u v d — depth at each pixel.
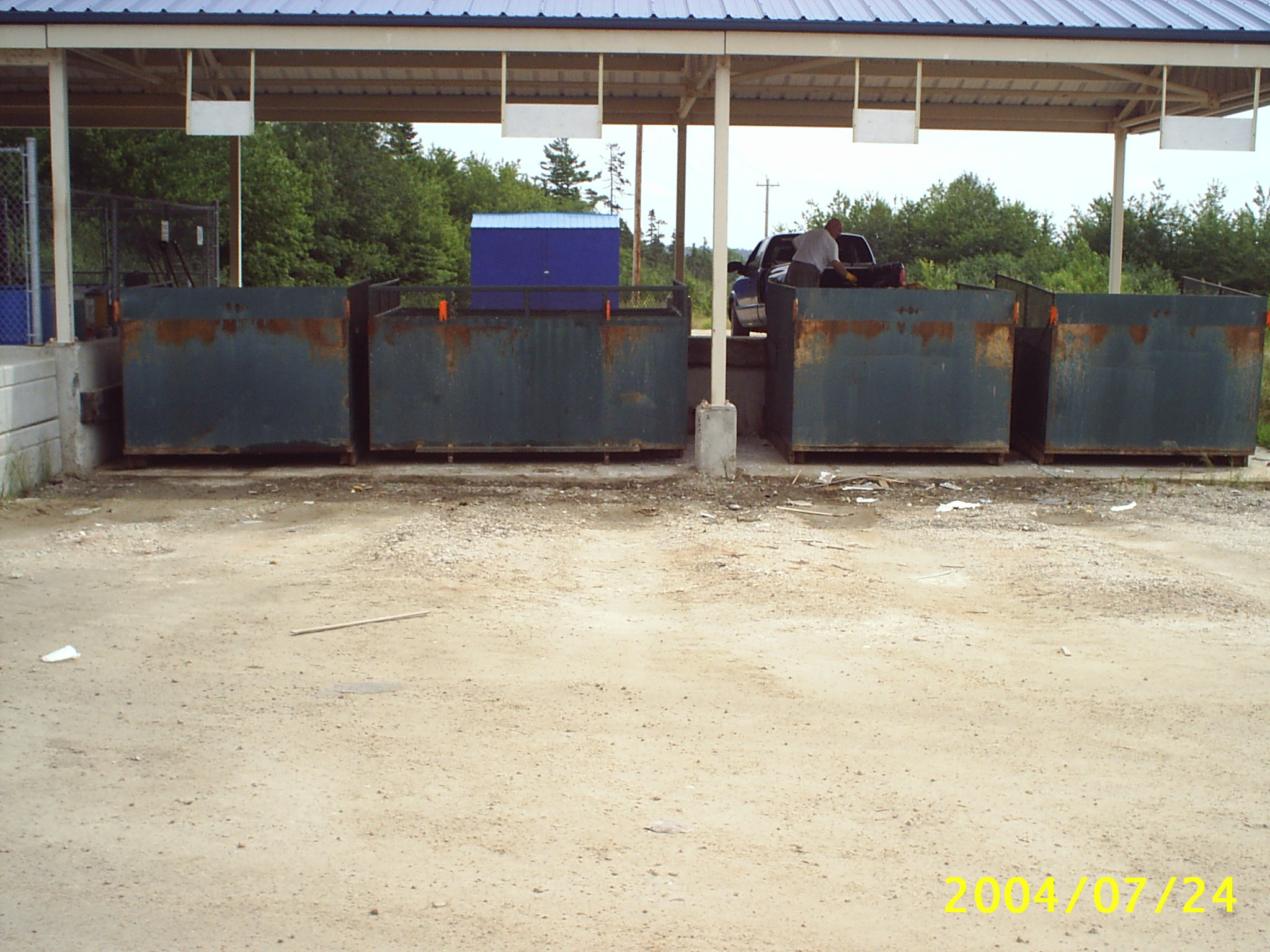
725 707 5.26
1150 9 11.09
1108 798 4.32
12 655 5.85
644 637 6.33
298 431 11.14
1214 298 11.37
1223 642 6.29
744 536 8.82
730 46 10.30
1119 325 11.38
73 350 10.75
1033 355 12.00
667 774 4.51
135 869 3.74
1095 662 5.93
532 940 3.33
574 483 10.84
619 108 15.45
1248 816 4.18
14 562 7.77
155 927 3.39
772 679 5.64
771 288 12.97
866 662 5.91
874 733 4.95
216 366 11.03
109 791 4.32
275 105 15.04
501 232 15.34
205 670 5.68
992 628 6.55
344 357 11.07
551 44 10.20
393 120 15.42
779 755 4.71
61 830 4.01
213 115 10.21
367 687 5.46
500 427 11.38
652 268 65.56
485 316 11.86
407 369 11.27
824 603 7.03
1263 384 15.90
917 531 9.11
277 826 4.05
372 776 4.47
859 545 8.62
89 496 10.13
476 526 9.06
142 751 4.70
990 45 10.38
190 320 10.97
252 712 5.13
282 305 11.00
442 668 5.75
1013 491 10.65
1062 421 11.50
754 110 15.63
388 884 3.65
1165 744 4.85
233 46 10.18
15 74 13.05
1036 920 3.47
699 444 11.10
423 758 4.64
